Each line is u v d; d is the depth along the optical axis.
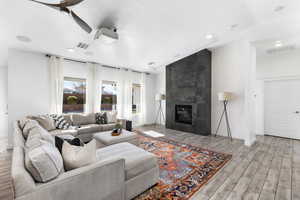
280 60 4.42
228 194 1.73
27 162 1.02
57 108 4.01
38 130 1.95
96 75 4.85
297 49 4.13
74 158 1.32
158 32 3.04
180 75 5.20
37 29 2.61
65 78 4.32
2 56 3.91
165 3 2.18
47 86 3.90
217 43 4.00
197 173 2.22
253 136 3.89
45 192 1.00
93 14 2.28
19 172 0.96
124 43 3.44
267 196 1.70
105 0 2.00
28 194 0.94
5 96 4.85
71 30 2.70
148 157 1.87
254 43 3.82
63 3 1.54
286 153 3.06
